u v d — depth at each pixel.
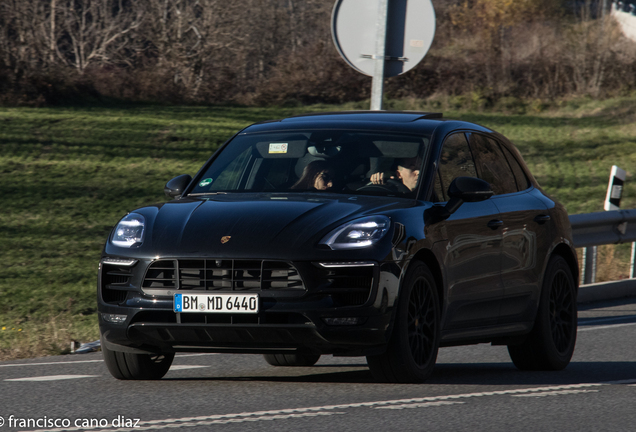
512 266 21.17
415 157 19.95
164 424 14.53
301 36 129.88
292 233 17.17
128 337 17.67
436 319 18.61
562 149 98.81
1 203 60.31
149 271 17.52
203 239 17.33
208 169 21.02
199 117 103.19
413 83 131.88
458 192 19.28
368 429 14.20
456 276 19.23
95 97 106.94
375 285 17.02
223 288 17.00
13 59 104.94
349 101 122.44
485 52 138.62
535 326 22.02
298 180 19.80
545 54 138.00
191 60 118.81
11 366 21.97
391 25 29.84
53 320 30.38
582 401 17.16
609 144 101.81
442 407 16.17
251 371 21.33
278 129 21.50
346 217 17.66
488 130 23.00
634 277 40.28
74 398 17.08
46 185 66.38
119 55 122.19
